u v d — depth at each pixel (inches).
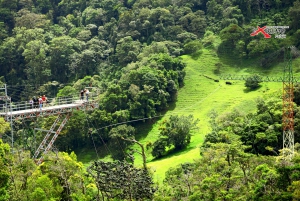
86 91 3316.9
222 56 6200.8
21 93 6333.7
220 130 3580.2
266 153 3036.4
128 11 7116.1
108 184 2114.9
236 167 2454.5
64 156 2336.4
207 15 7126.0
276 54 5506.9
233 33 6210.6
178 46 6466.5
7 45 6604.3
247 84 5280.5
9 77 6510.8
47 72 6304.1
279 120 3211.1
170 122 4399.6
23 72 6565.0
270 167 2359.7
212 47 6378.0
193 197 2178.9
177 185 2466.8
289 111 2918.3
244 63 5930.1
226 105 5064.0
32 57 6437.0
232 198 2118.6
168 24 6835.6
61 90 5472.4
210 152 2736.2
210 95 5418.3
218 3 7258.9
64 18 7849.4
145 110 5068.9
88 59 6461.6
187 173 2613.2
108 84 5684.1
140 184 2112.5
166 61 5629.9
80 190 2256.4
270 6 6840.6
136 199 2114.9
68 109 3132.4
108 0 7780.5
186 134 4259.4
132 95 5103.3
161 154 4222.4
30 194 2020.2
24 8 7741.1
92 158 4638.3
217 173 2394.2
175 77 5610.2
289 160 2309.3
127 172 2116.1
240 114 4037.9
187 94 5565.9
